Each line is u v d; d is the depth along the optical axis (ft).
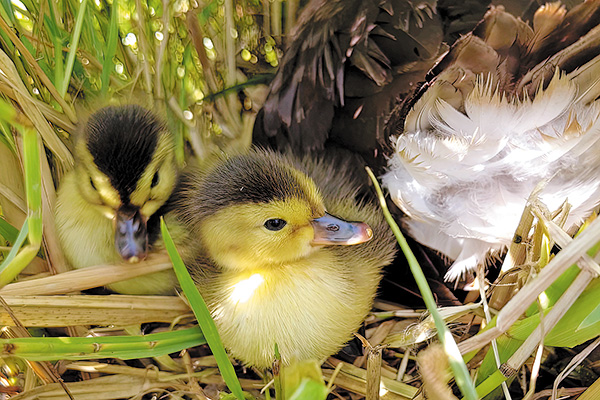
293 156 1.07
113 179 1.01
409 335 0.98
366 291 1.05
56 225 1.06
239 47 1.21
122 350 0.94
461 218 1.03
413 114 1.00
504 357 0.92
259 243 1.02
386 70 1.00
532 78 0.99
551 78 0.99
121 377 1.02
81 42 1.16
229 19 1.18
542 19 0.96
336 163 1.06
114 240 1.01
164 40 1.15
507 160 1.01
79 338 0.93
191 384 1.02
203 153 1.17
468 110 0.99
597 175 1.01
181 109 1.17
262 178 1.02
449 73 0.99
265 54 1.22
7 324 0.97
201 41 1.15
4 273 0.97
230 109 1.20
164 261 1.05
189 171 1.12
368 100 1.01
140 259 1.01
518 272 0.97
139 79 1.17
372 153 1.03
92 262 1.05
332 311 1.02
